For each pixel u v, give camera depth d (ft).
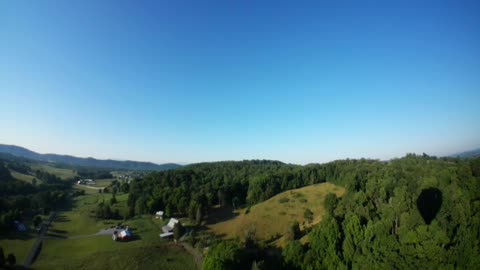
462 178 221.25
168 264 253.85
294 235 260.42
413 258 168.45
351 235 201.36
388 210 206.39
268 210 374.43
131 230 357.41
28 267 234.38
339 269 188.44
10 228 325.42
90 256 264.11
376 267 173.06
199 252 279.90
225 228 353.92
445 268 155.43
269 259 232.53
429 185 238.27
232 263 211.20
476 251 151.64
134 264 249.55
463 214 178.81
